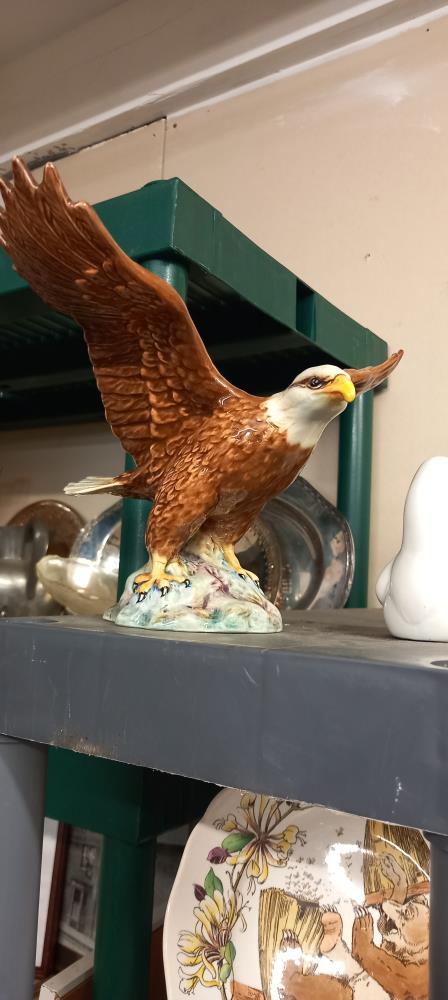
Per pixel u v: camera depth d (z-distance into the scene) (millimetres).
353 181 944
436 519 429
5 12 1160
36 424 1136
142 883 574
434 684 271
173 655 343
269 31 1001
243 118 1043
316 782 295
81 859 812
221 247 555
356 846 500
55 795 553
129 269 379
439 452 855
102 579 721
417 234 893
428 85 900
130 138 1153
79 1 1130
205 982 484
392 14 915
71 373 908
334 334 762
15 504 1184
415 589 415
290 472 440
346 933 483
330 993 473
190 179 1083
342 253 942
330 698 295
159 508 435
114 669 362
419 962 462
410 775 273
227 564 469
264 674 314
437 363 865
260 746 311
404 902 478
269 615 439
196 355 429
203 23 1062
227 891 504
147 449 468
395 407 887
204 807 570
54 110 1220
